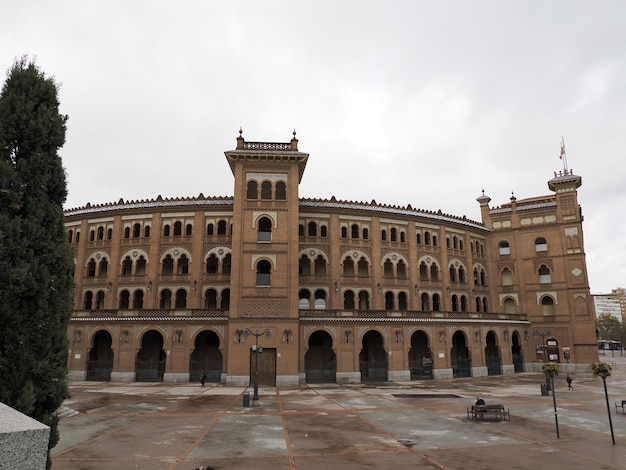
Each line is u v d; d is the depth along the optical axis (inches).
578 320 2394.2
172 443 745.6
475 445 731.4
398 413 1064.2
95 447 717.3
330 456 662.5
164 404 1213.1
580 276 2427.4
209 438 784.3
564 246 2487.7
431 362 2017.7
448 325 2084.2
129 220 2180.1
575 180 2493.8
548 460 635.5
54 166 412.2
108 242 2174.0
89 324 1904.5
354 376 1865.2
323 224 2182.6
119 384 1756.9
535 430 852.6
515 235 2615.7
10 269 350.6
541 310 2487.7
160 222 2143.2
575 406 1166.3
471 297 2454.5
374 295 2159.2
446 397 1368.1
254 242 1850.4
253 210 1881.2
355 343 1899.6
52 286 378.0
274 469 596.4
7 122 394.9
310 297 2087.8
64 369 389.1
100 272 2194.9
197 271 2071.9
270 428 877.2
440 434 818.2
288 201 1900.8
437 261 2364.7
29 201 384.2
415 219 2336.4
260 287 1806.1
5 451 203.3
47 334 372.5
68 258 398.0
